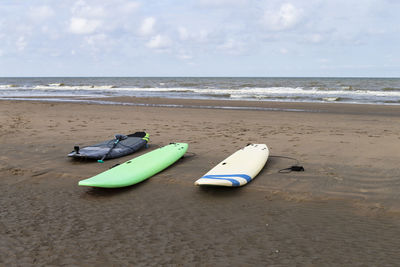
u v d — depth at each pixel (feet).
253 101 73.67
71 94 102.94
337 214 14.66
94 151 23.91
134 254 11.68
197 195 17.24
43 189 18.44
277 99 80.69
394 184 17.81
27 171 21.44
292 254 11.56
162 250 11.91
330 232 13.10
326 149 25.80
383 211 14.80
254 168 19.60
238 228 13.55
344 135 31.71
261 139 30.19
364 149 25.55
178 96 91.76
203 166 22.08
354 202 15.81
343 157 23.36
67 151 26.25
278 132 33.81
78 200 16.84
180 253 11.69
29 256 11.62
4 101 73.15
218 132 34.09
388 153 24.07
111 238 12.84
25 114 49.24
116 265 11.00
